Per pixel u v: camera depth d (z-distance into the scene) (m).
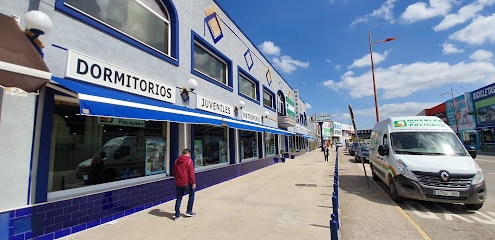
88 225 4.83
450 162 6.46
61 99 4.87
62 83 3.99
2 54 2.80
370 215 6.05
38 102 4.30
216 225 5.04
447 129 7.83
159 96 7.09
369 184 10.26
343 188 9.40
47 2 4.48
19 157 3.93
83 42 5.08
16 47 2.97
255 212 5.95
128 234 4.55
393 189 7.34
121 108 4.48
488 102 31.62
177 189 5.52
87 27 5.19
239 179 11.16
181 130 8.12
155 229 4.81
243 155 13.56
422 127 8.00
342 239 4.53
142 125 6.84
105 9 5.93
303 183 10.10
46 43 4.39
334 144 87.31
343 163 20.06
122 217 5.54
